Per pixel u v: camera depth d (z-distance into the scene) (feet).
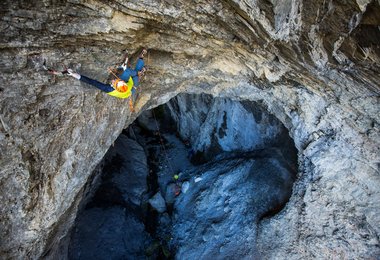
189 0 13.99
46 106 16.22
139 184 42.91
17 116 15.20
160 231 39.73
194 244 35.24
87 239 34.35
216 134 45.01
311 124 25.30
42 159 17.26
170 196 43.04
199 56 21.68
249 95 29.48
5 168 15.79
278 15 13.32
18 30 13.03
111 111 20.97
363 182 22.86
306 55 15.98
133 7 14.34
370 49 12.67
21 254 18.99
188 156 50.34
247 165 38.22
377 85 15.20
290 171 33.88
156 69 22.72
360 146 21.50
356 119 20.01
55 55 14.94
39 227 18.92
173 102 51.83
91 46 15.85
